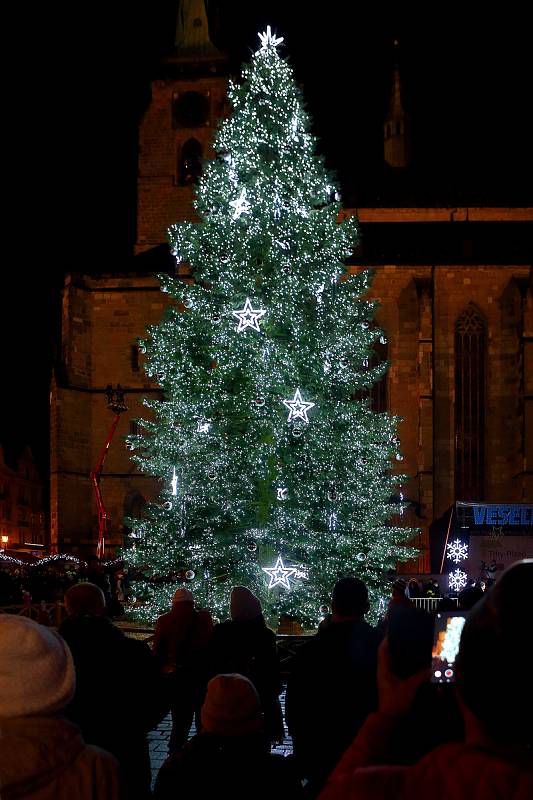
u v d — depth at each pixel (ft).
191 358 99.91
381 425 103.55
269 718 30.58
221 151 107.65
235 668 30.58
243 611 31.35
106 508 197.57
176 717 37.96
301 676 21.40
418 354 195.31
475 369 197.57
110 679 21.39
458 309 198.59
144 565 102.17
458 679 8.18
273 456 95.71
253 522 97.14
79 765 11.80
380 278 199.21
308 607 93.30
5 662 11.82
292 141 104.06
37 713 11.74
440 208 224.94
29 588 101.24
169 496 99.76
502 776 7.61
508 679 7.68
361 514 98.63
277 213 99.81
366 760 10.47
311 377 96.63
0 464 295.07
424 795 7.93
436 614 10.87
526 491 182.60
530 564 8.10
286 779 16.51
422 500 187.42
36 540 325.62
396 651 10.64
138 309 204.03
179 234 104.17
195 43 234.58
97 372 203.31
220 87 230.27
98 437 201.16
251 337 95.09
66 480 196.24
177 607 38.68
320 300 100.48
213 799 15.84
